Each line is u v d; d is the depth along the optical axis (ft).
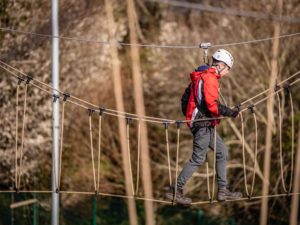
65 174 157.28
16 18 160.56
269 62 148.25
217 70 71.46
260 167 147.23
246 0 162.20
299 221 142.92
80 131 160.15
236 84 149.18
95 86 165.58
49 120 156.76
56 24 98.68
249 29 156.35
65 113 160.15
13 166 155.12
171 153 155.43
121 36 173.06
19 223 145.79
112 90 165.58
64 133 159.43
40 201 148.97
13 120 156.35
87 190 156.35
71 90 164.55
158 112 163.94
